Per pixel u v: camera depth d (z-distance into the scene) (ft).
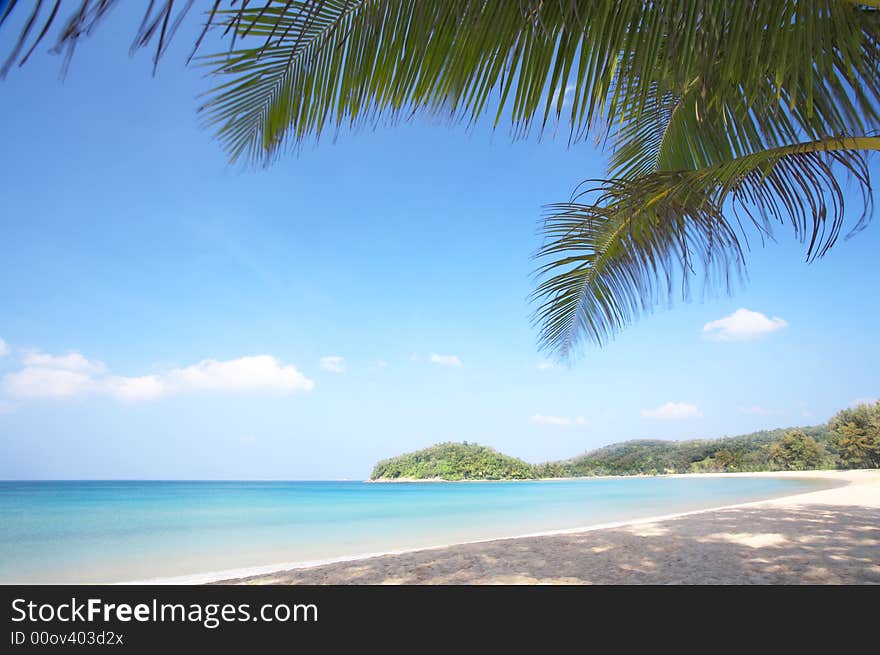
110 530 37.52
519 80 4.65
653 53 4.42
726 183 7.31
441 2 4.48
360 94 5.20
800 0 4.38
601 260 11.51
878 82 4.91
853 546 17.40
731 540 19.20
